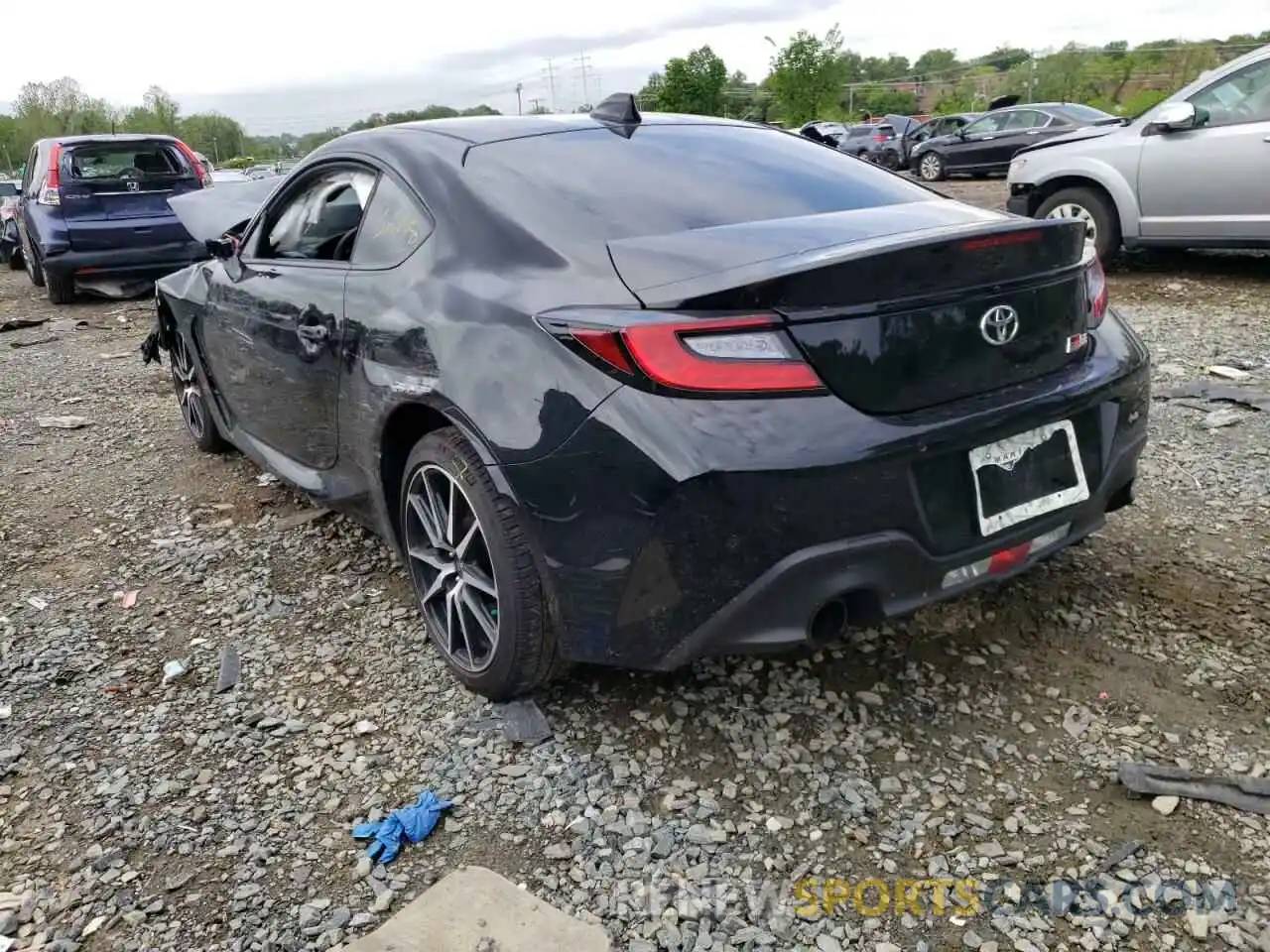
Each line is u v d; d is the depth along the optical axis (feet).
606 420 7.11
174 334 16.06
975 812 7.49
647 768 8.11
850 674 9.20
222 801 8.00
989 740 8.25
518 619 8.17
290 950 6.57
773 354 6.88
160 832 7.68
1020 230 7.66
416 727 8.82
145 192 32.68
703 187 9.17
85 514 14.39
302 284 10.93
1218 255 29.07
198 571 12.23
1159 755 7.97
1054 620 9.89
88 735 8.95
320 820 7.75
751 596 7.04
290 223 11.93
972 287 7.52
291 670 9.87
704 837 7.35
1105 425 8.58
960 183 67.77
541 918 6.63
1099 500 8.53
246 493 14.84
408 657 9.97
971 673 9.13
